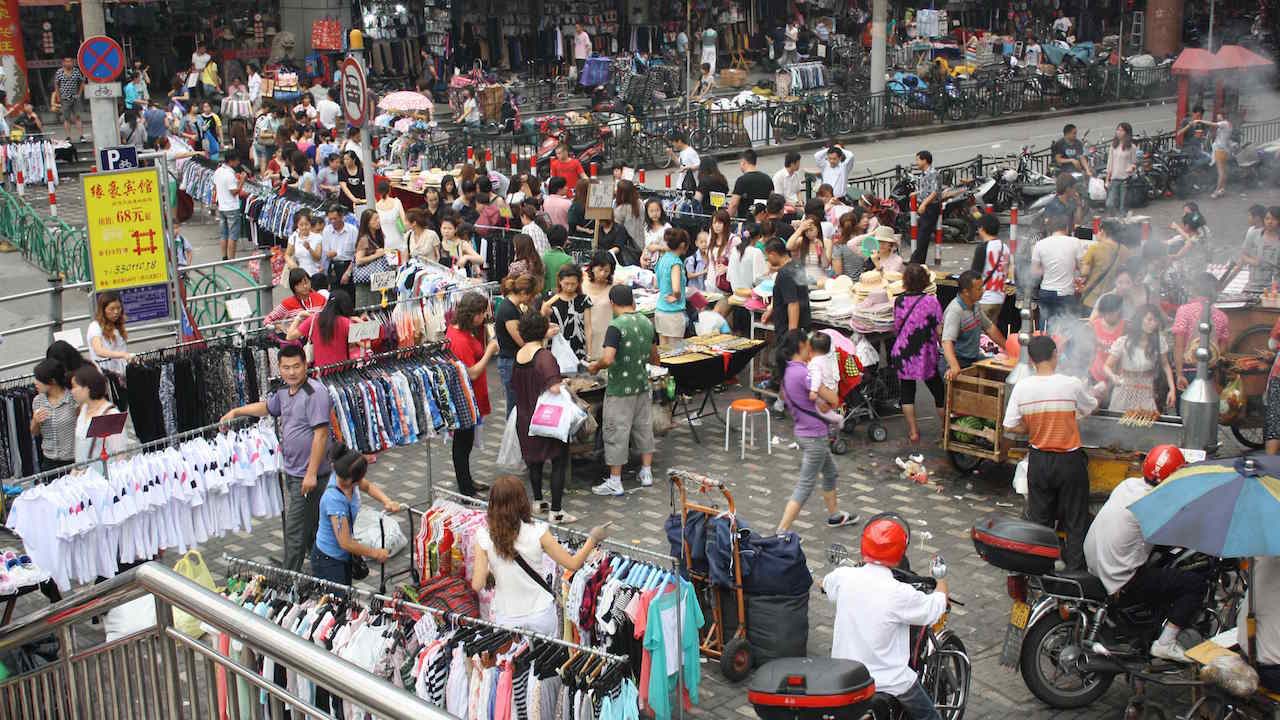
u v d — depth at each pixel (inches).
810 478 410.9
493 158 1105.4
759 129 1300.4
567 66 1603.1
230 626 165.6
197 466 377.7
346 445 400.5
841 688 249.1
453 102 1358.3
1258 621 284.8
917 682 279.3
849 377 478.9
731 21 1702.8
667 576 306.2
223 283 706.2
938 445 506.6
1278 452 435.5
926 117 1428.4
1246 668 275.6
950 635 309.9
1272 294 520.7
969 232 895.1
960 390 460.4
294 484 383.2
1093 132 1390.3
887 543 275.7
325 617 293.0
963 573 395.2
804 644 334.3
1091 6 1987.0
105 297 453.4
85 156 1146.7
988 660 344.2
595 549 320.8
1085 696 319.3
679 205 759.1
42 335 657.0
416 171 911.7
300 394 379.9
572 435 437.4
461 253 635.5
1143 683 303.1
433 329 536.7
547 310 489.4
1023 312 485.7
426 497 462.3
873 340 524.4
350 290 636.1
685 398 538.6
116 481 362.0
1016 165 1072.8
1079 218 677.9
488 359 453.1
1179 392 480.7
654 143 1227.9
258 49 1448.1
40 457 417.1
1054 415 369.1
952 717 305.6
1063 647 315.6
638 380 452.8
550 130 1168.8
